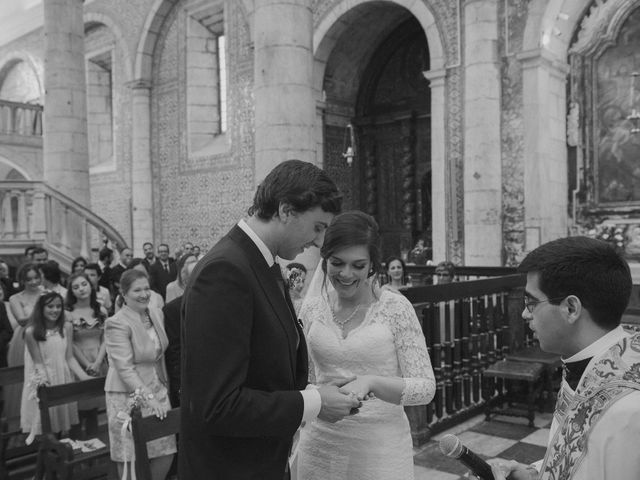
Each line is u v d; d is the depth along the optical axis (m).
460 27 11.64
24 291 6.34
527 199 10.75
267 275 1.78
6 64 24.02
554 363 5.00
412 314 2.48
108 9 19.05
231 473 1.69
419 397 2.26
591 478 1.22
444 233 11.95
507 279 5.64
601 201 10.97
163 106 18.08
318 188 1.76
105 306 7.43
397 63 15.81
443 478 3.84
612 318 1.34
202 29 17.31
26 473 4.70
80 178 11.65
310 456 2.46
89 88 20.73
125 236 19.12
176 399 4.13
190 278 1.73
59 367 4.86
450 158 11.87
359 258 2.28
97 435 5.21
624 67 10.59
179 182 17.64
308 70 6.61
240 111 15.78
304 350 1.96
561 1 10.48
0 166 20.97
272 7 6.43
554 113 10.97
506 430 4.80
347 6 13.45
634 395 1.20
